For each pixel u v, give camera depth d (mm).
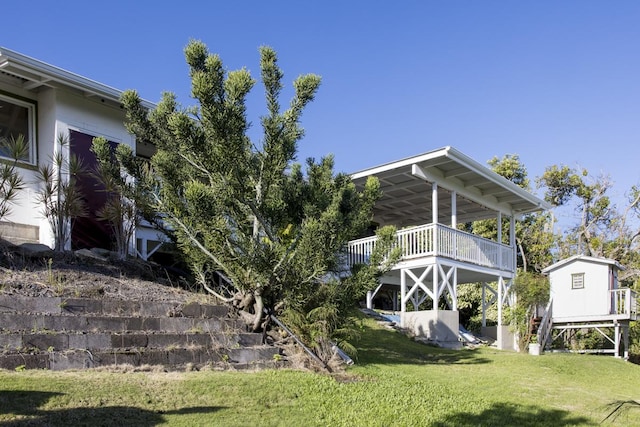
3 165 9938
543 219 29719
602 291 17938
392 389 7773
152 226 11484
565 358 13586
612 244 29172
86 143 11773
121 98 9742
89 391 5484
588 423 7211
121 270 9828
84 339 6598
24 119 11359
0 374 5523
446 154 14727
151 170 10562
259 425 5453
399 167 15750
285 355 8711
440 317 15086
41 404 4980
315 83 8711
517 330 17031
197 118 9594
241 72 8047
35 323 6547
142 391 5832
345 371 8812
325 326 9055
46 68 10477
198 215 8094
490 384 9445
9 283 7367
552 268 18953
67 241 10430
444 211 21016
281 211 8875
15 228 10695
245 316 9148
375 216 21719
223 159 8266
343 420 6043
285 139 8695
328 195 9211
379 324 15672
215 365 7492
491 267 18062
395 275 17984
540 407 7895
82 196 10750
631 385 11414
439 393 7992
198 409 5633
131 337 7051
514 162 30141
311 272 8531
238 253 8844
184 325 8031
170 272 11102
